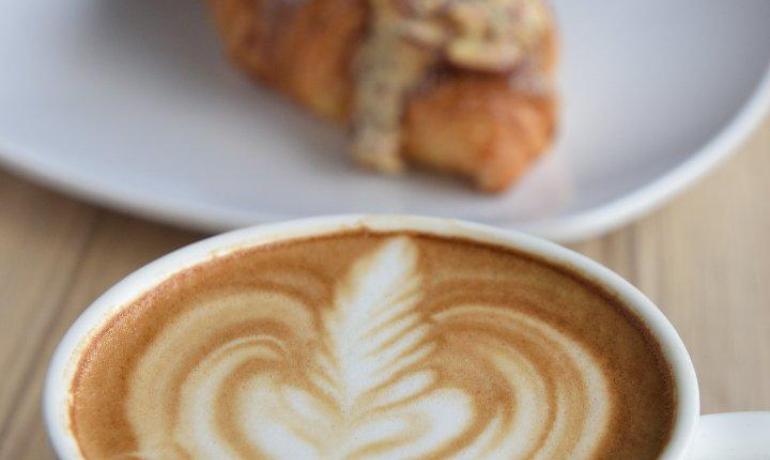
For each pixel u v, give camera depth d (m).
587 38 0.50
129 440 0.27
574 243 0.40
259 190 0.42
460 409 0.28
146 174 0.42
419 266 0.31
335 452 0.27
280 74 0.47
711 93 0.46
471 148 0.43
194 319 0.29
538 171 0.43
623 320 0.29
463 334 0.29
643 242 0.40
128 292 0.29
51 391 0.27
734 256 0.40
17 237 0.39
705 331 0.37
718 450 0.27
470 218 0.41
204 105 0.46
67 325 0.36
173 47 0.50
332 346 0.29
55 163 0.41
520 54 0.44
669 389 0.28
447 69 0.43
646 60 0.48
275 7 0.47
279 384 0.28
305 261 0.31
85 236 0.40
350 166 0.44
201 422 0.28
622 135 0.44
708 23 0.50
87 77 0.47
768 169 0.44
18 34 0.49
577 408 0.28
